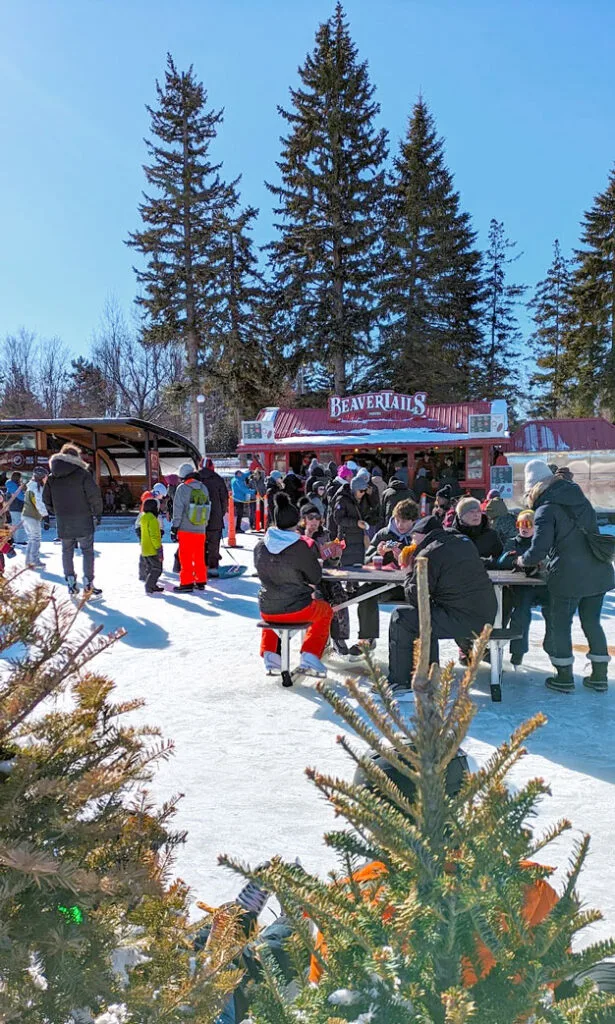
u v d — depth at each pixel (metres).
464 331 42.06
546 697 5.11
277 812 3.33
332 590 6.23
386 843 1.06
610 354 41.88
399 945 1.03
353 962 1.10
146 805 1.52
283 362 36.41
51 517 19.33
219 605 8.69
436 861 1.04
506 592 5.93
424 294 38.53
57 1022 1.09
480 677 5.71
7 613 1.26
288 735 4.32
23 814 1.15
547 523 5.00
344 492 8.40
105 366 43.28
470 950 1.03
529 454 20.72
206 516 9.70
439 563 4.86
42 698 1.24
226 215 38.31
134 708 1.44
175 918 1.38
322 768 3.81
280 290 37.00
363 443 24.19
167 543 15.31
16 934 1.08
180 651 6.44
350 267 36.50
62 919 1.14
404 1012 0.99
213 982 1.28
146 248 37.19
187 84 37.56
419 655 1.10
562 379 46.34
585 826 3.17
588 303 43.41
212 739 4.26
